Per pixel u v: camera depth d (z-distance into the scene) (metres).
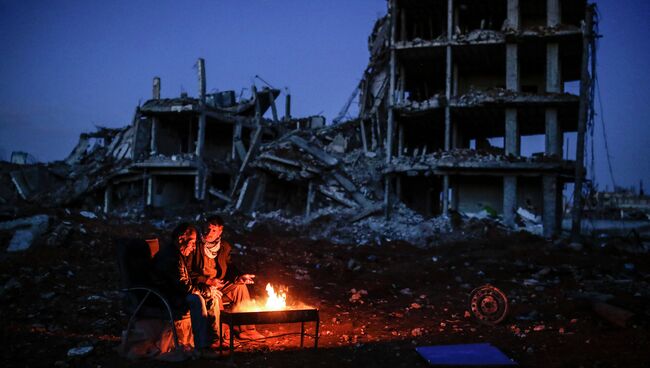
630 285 10.40
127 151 36.00
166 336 5.71
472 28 31.17
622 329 6.73
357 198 27.06
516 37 26.06
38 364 5.09
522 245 18.34
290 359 5.48
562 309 8.18
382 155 29.97
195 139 35.41
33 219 10.26
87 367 5.08
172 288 5.88
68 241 10.04
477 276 12.21
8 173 37.44
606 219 31.75
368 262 15.05
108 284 8.46
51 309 6.98
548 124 26.08
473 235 22.05
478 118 29.36
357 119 32.31
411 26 32.03
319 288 10.35
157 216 28.33
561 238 19.78
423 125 31.55
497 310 7.34
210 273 6.36
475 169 25.61
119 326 6.63
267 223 23.84
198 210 30.83
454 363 5.16
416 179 31.41
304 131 32.81
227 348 5.93
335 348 6.00
